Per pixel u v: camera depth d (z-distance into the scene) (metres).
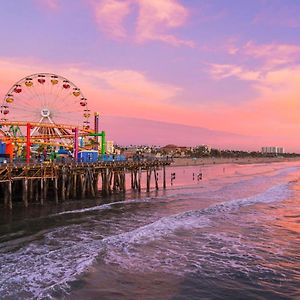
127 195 52.06
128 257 21.09
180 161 191.12
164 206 41.50
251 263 20.27
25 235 26.56
